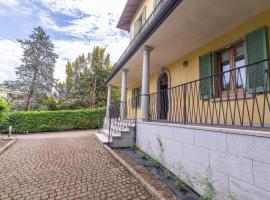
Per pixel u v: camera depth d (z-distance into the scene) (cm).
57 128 1454
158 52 654
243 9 408
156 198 308
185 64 674
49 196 325
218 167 280
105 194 331
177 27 487
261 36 407
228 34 497
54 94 2733
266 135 207
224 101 493
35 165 493
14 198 319
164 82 849
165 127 459
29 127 1373
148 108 628
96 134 980
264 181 207
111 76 1095
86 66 2494
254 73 414
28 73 2697
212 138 296
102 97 2308
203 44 584
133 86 1284
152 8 916
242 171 238
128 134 683
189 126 361
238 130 248
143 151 593
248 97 429
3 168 471
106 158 552
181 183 352
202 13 423
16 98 2698
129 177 407
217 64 543
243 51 474
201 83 568
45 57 2850
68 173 433
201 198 293
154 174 411
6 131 1318
